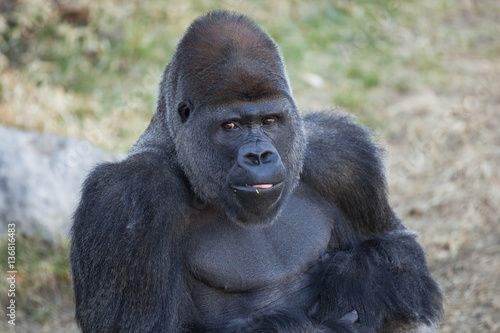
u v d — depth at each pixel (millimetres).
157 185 14195
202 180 13945
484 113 32438
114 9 39312
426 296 15766
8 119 31172
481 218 25875
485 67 37688
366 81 37094
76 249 14508
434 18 43688
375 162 16516
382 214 16703
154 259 13867
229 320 15109
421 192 28031
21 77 34188
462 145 30375
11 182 25688
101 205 14211
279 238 15297
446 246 24891
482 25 42969
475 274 23266
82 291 14430
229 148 13523
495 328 20719
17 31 37062
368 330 15039
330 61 38594
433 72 37656
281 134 13812
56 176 26141
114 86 35500
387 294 15258
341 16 42500
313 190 16078
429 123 32375
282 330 14188
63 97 33562
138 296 13828
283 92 13719
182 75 13984
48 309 23719
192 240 14852
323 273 15320
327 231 15945
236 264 14906
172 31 39062
